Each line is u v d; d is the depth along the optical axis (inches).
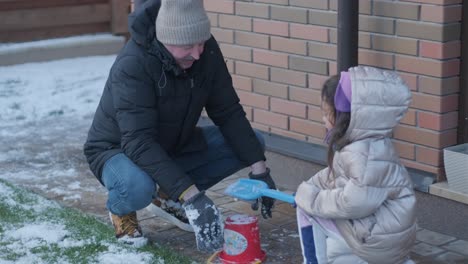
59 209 203.6
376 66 212.4
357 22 206.5
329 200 133.1
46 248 178.4
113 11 399.5
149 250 176.6
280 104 239.1
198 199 158.9
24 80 346.9
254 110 247.4
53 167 241.1
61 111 307.7
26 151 258.2
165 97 168.2
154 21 166.9
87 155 178.2
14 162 246.5
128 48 167.5
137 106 163.6
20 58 372.2
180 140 178.9
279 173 229.6
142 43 165.0
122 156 172.2
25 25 384.2
